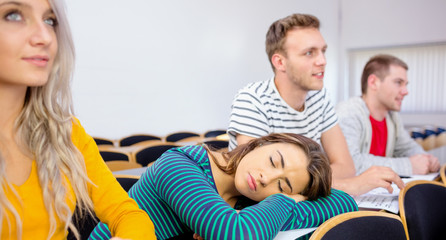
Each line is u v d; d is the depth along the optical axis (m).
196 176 0.91
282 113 1.45
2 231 0.68
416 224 1.10
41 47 0.64
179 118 5.50
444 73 7.85
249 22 6.64
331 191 1.05
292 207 0.93
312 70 1.35
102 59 4.52
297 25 1.36
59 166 0.77
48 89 0.75
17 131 0.72
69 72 0.78
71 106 0.83
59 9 0.70
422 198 1.18
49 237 0.74
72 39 0.77
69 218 0.76
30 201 0.72
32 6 0.63
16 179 0.71
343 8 8.85
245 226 0.80
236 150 1.06
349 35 8.81
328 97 1.60
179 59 5.46
